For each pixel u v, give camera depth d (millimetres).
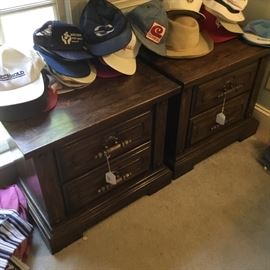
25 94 929
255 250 1188
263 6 1479
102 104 1044
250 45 1377
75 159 1036
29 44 1147
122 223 1268
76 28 1090
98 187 1189
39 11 1188
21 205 1265
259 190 1403
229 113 1482
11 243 1083
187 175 1463
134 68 1187
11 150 1282
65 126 956
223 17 1357
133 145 1187
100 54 1098
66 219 1161
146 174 1330
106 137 1067
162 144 1295
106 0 1204
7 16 1129
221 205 1339
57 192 1063
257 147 1610
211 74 1200
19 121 965
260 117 1664
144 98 1072
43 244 1198
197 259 1158
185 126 1319
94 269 1128
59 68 1041
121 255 1169
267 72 1543
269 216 1302
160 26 1192
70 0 1191
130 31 1149
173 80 1164
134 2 1360
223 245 1201
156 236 1228
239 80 1387
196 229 1251
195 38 1283
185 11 1270
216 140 1507
